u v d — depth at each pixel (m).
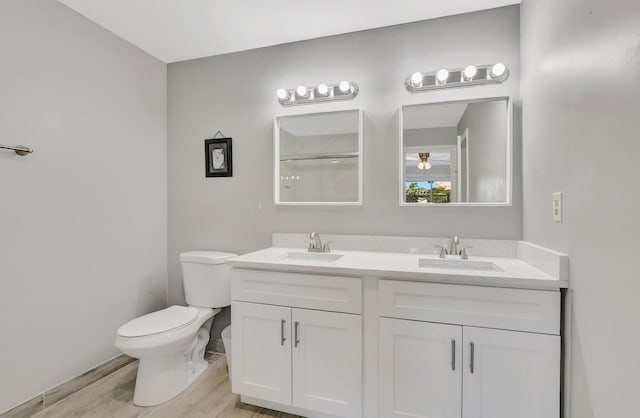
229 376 1.99
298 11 1.80
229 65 2.29
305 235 2.09
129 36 2.08
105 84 1.99
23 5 1.57
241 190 2.27
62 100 1.75
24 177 1.58
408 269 1.41
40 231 1.65
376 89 1.96
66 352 1.77
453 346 1.32
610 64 0.85
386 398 1.42
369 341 1.45
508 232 1.75
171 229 2.45
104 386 1.88
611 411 0.87
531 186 1.55
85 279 1.88
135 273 2.21
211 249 2.35
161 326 1.70
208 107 2.35
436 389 1.35
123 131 2.11
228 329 2.02
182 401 1.73
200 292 2.10
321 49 2.08
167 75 2.45
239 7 1.76
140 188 2.24
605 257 0.89
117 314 2.08
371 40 1.98
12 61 1.53
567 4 1.13
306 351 1.54
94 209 1.93
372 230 1.98
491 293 1.27
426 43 1.88
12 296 1.53
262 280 1.61
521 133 1.70
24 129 1.58
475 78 1.76
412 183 1.89
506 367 1.26
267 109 2.20
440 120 1.85
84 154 1.87
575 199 1.08
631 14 0.75
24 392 1.58
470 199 1.80
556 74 1.23
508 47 1.74
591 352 0.98
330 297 1.50
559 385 1.19
